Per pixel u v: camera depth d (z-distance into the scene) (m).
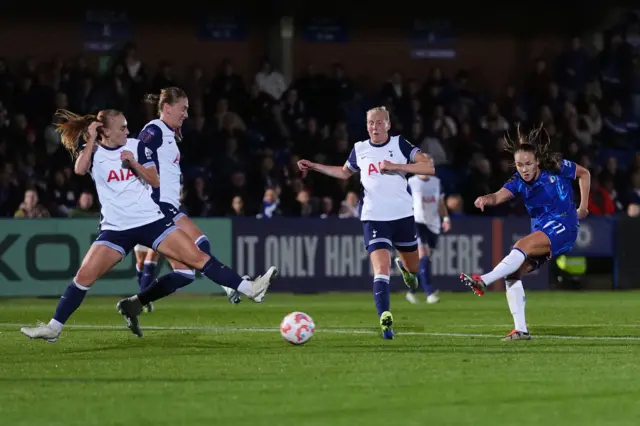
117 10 62.34
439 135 57.25
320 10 64.88
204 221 45.47
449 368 19.55
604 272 49.22
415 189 39.94
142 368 19.80
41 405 15.75
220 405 15.66
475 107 60.25
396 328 28.67
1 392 16.98
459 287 47.50
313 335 26.38
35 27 61.38
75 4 61.69
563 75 62.38
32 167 52.00
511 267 24.09
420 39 66.12
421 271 40.41
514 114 60.25
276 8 64.12
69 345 24.17
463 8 66.12
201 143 53.75
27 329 23.56
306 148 55.41
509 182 24.80
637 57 63.59
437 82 60.31
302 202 49.34
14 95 54.59
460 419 14.55
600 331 27.39
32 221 43.88
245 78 64.31
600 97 62.12
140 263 35.34
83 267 23.45
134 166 22.88
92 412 15.16
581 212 25.02
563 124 59.75
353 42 65.44
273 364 20.27
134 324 25.80
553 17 66.62
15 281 43.69
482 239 47.72
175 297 44.41
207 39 63.72
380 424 14.23
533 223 24.94
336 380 18.05
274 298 43.47
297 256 46.25
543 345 23.64
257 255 45.94
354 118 58.72
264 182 52.41
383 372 19.03
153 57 63.16
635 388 17.12
